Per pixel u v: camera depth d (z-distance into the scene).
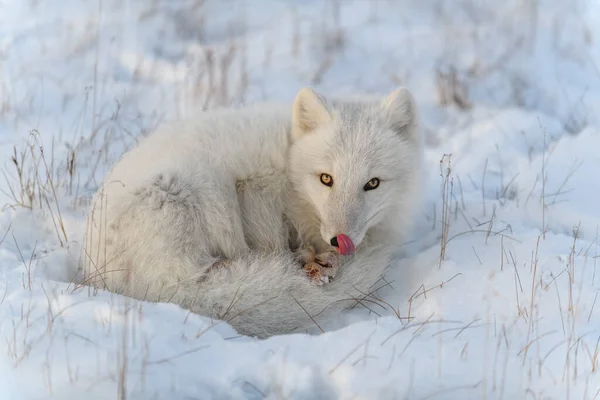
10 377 6.94
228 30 21.66
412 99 10.18
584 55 20.56
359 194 9.50
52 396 6.71
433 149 15.48
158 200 9.20
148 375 6.98
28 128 15.10
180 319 8.06
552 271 9.61
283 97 17.97
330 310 9.48
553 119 16.81
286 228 10.37
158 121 15.90
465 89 18.09
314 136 9.86
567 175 13.21
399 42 21.25
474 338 8.04
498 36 21.25
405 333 8.06
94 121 15.39
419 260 10.50
